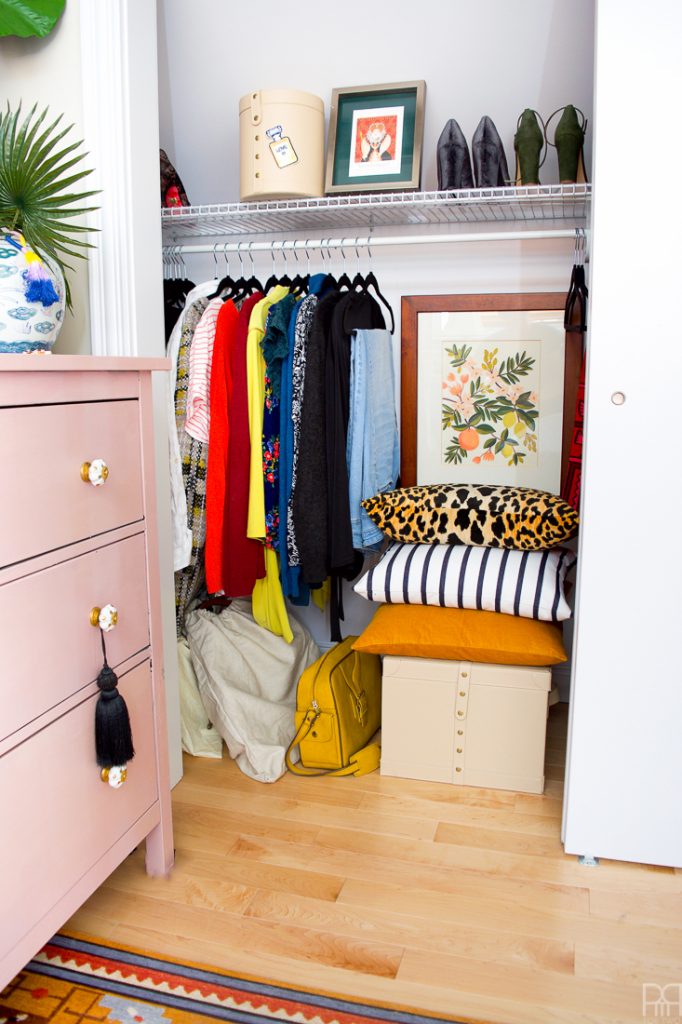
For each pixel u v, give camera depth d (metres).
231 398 2.17
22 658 1.28
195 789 2.13
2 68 1.89
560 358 2.38
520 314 2.39
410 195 2.17
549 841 1.91
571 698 1.79
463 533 2.18
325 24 2.40
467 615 2.11
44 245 1.59
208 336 2.15
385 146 2.30
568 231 2.12
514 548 2.16
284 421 2.17
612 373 1.63
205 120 2.58
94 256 1.86
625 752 1.76
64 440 1.36
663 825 1.78
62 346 1.95
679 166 1.55
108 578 1.50
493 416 2.45
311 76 2.45
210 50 2.51
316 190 2.28
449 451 2.50
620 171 1.57
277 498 2.24
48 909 1.39
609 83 1.55
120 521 1.53
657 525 1.66
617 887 1.75
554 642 2.03
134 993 1.46
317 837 1.92
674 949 1.57
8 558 1.24
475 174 2.23
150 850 1.77
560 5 2.23
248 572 2.25
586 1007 1.43
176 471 2.15
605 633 1.72
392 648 2.11
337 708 2.18
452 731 2.12
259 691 2.33
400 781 2.17
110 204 1.84
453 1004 1.43
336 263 2.54
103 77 1.80
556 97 2.29
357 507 2.24
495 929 1.62
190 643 2.36
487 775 2.12
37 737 1.33
